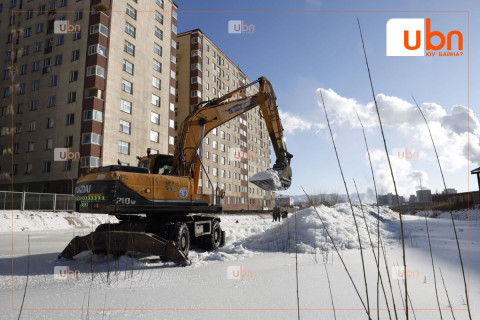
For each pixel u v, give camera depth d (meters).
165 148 40.62
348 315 2.91
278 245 8.87
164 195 7.70
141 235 6.53
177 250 6.28
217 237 9.98
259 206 71.38
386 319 2.78
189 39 55.59
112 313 3.05
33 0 37.69
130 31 36.75
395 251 7.08
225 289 4.00
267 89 10.22
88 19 33.62
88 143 30.86
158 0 41.78
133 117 35.97
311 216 10.09
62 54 34.34
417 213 23.52
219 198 9.25
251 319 2.84
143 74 38.00
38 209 24.00
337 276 4.64
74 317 2.96
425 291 3.73
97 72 32.12
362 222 10.57
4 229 17.34
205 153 54.34
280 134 10.27
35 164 33.69
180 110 54.62
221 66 62.19
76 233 15.80
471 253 6.27
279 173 9.56
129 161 34.91
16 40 37.91
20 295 3.85
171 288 4.14
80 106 32.09
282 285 4.14
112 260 6.83
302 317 2.87
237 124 65.94
